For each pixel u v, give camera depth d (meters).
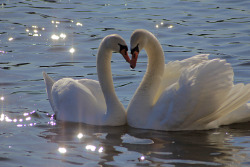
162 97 13.14
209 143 11.99
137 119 13.38
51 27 24.36
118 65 19.05
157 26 23.95
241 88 12.56
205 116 12.72
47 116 14.32
